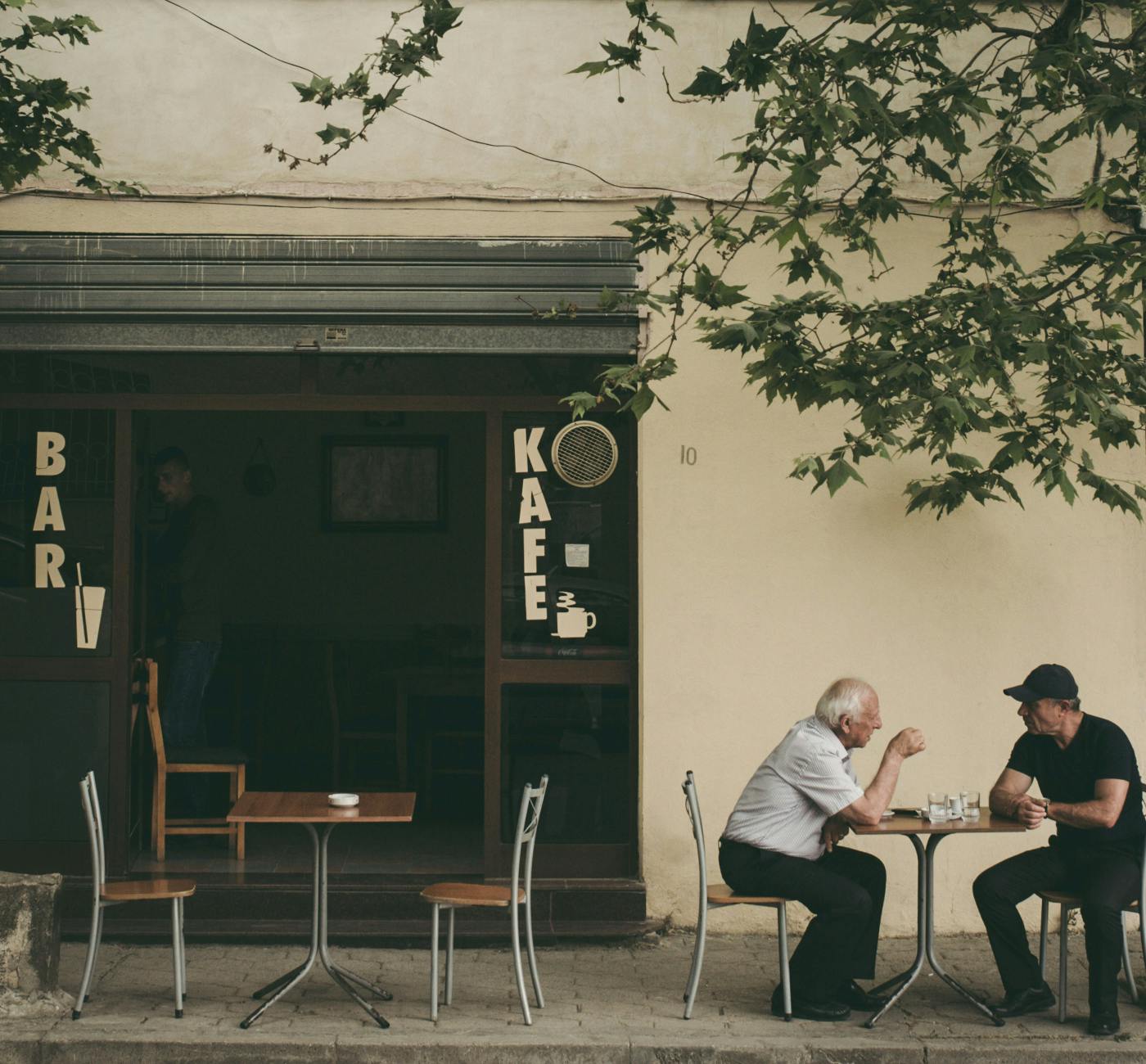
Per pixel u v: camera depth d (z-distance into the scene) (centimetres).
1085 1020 570
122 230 693
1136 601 717
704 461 707
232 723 998
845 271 712
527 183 704
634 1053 532
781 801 575
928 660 712
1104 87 579
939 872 711
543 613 718
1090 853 579
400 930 674
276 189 696
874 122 561
